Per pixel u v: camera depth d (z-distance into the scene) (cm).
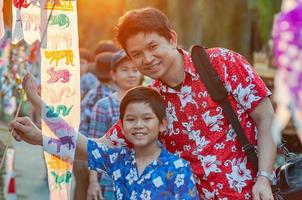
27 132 562
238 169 550
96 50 1133
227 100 549
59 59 538
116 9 2225
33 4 540
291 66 327
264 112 550
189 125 554
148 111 552
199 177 555
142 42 534
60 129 545
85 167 889
